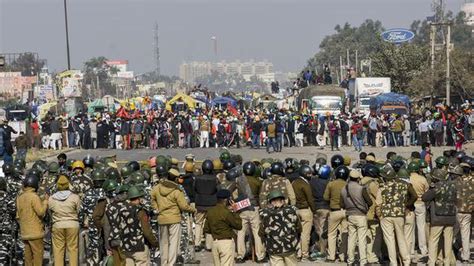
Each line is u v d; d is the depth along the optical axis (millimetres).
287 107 120938
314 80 130250
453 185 27469
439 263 28469
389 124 81875
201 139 85750
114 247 24156
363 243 27812
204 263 30000
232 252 24500
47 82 189250
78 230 26547
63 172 29734
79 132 86875
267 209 23375
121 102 124938
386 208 27266
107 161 33469
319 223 30203
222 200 24406
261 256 29938
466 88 115750
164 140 85625
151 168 31750
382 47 152750
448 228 27734
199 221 31156
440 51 132625
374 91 108000
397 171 28938
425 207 29656
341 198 28156
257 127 83438
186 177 31203
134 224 24094
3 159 56375
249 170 29781
